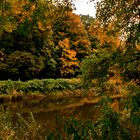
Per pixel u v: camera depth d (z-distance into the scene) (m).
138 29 6.40
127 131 3.79
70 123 3.98
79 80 8.13
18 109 20.58
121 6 6.73
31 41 34.66
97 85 7.57
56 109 20.67
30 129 7.91
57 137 3.96
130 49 6.76
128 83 6.77
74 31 39.56
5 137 7.70
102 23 7.39
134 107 3.84
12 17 10.27
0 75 32.69
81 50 39.97
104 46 7.58
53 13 9.12
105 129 3.82
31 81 30.91
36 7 9.33
